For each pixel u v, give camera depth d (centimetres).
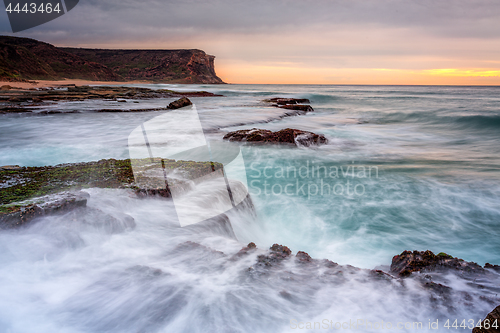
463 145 1368
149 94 3944
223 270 304
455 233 552
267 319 234
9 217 327
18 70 12962
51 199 385
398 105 3384
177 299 253
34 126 1429
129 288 266
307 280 293
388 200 689
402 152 1195
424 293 277
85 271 290
